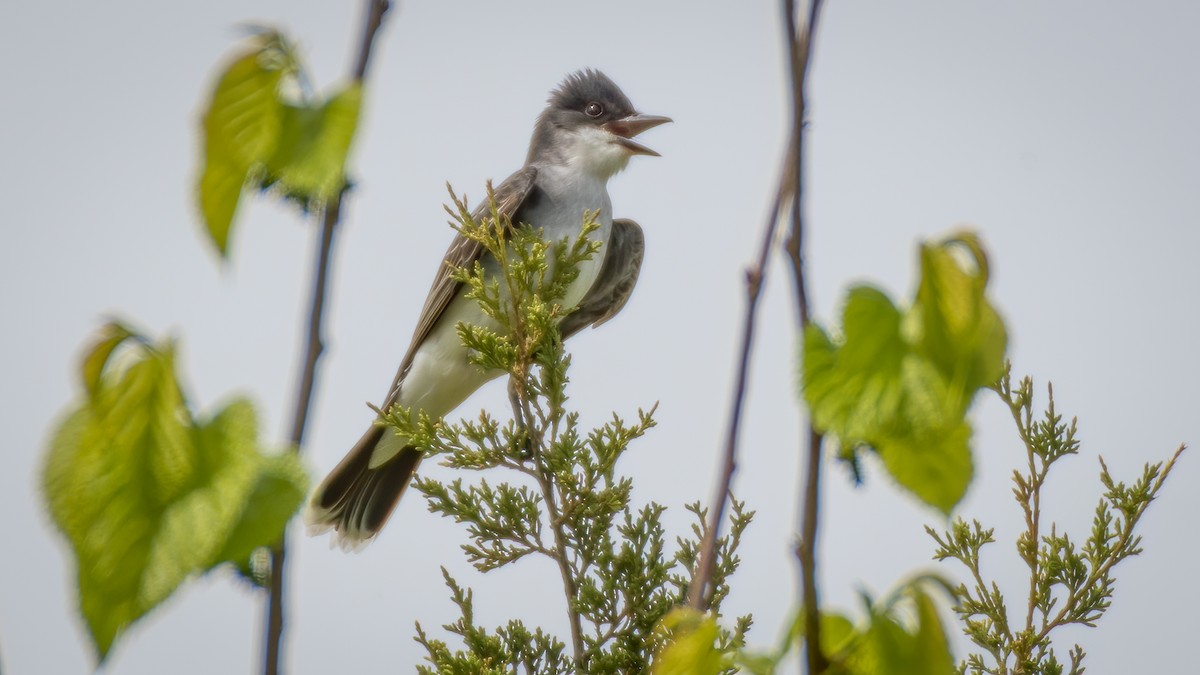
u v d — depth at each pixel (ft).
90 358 8.16
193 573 7.84
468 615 31.40
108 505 7.91
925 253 9.44
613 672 30.09
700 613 11.51
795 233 10.34
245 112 8.68
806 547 10.02
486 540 32.30
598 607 31.01
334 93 8.71
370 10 9.96
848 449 9.95
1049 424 31.55
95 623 7.72
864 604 10.28
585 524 32.14
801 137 10.53
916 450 9.74
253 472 8.07
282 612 8.86
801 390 9.43
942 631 10.16
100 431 8.05
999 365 9.39
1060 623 31.01
